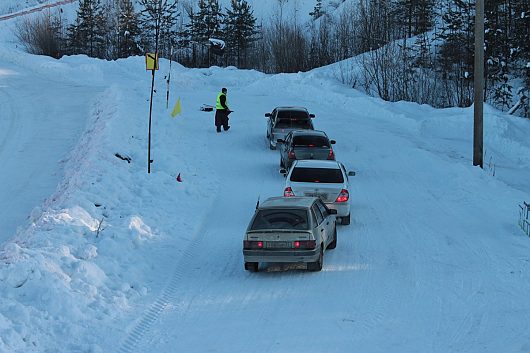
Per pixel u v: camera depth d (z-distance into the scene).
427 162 23.22
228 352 7.87
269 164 22.52
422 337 8.35
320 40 72.19
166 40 85.12
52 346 7.69
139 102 30.94
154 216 14.88
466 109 35.44
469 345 8.05
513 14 60.19
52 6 116.00
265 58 76.69
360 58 56.25
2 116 29.62
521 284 10.59
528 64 47.81
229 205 17.02
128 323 8.79
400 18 74.62
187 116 31.67
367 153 25.22
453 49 54.75
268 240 10.96
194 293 10.33
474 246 13.17
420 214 16.31
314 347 8.02
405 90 50.28
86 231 12.64
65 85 41.59
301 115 25.50
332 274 11.37
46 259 10.07
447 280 10.90
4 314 8.12
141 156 20.67
